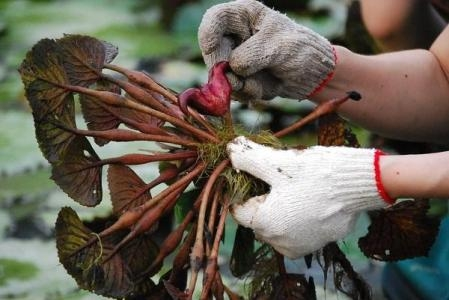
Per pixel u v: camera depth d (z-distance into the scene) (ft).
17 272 9.32
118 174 7.60
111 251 7.48
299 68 7.81
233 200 7.57
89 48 7.55
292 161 7.51
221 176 7.60
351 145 7.99
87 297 9.06
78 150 7.47
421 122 8.35
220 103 7.66
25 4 16.15
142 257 7.57
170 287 7.38
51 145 7.42
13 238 9.74
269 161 7.52
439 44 8.35
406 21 8.87
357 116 8.25
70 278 9.27
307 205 7.48
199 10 14.66
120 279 7.48
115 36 14.29
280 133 7.86
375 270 9.49
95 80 7.57
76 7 15.96
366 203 7.53
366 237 8.11
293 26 7.82
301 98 8.04
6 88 12.59
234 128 7.77
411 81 8.28
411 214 8.01
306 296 7.87
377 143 10.34
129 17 15.33
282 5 14.10
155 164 10.51
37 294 9.09
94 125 7.61
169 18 14.65
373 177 7.48
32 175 10.66
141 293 7.63
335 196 7.49
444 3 8.91
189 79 12.58
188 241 7.62
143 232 7.50
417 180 7.46
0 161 10.82
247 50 7.68
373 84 8.18
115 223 7.47
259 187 7.62
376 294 9.27
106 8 15.87
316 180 7.48
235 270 7.98
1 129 11.40
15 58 13.73
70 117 7.46
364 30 9.87
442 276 8.86
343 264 7.95
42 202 10.23
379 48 9.77
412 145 10.01
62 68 7.44
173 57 13.41
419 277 8.93
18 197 10.29
